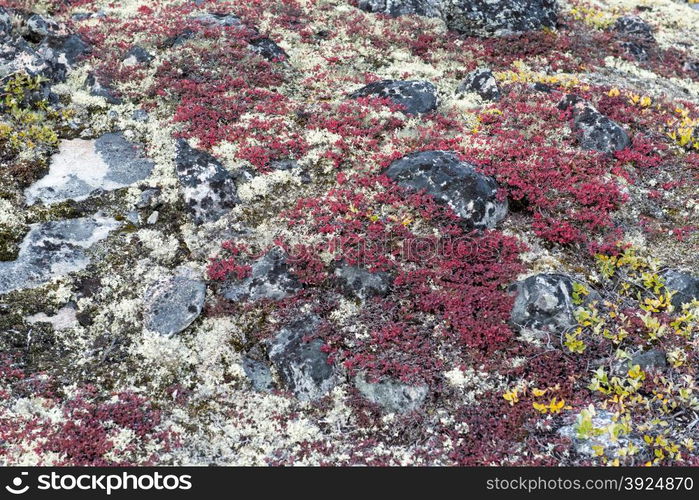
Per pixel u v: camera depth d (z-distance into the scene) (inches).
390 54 242.2
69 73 221.0
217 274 189.0
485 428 176.2
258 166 203.5
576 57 249.3
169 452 173.3
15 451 170.9
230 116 214.1
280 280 188.4
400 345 182.9
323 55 237.6
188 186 197.8
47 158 202.4
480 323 184.7
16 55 216.5
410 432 176.2
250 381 180.7
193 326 184.9
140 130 210.8
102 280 188.2
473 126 215.5
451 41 250.7
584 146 211.5
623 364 180.7
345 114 215.2
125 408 176.1
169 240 194.2
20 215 193.8
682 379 179.2
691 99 241.0
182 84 219.9
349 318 185.8
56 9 246.7
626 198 201.6
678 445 172.9
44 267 188.2
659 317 185.6
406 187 198.8
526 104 221.6
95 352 181.6
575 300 186.2
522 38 251.1
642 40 259.6
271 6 253.6
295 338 182.7
